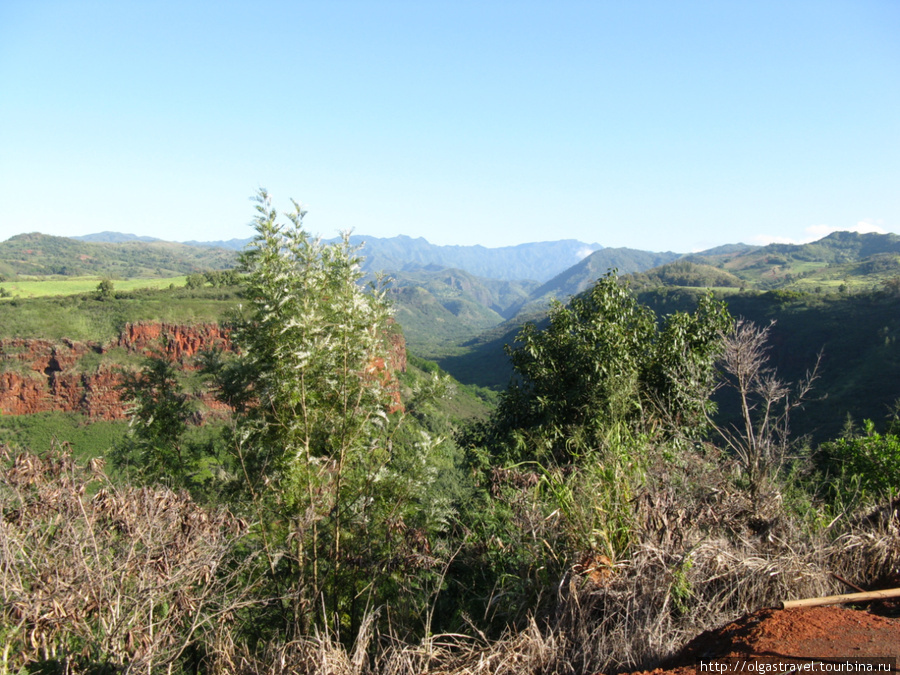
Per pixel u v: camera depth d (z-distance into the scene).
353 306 4.63
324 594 4.27
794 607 2.44
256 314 4.70
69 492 3.36
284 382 4.52
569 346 8.65
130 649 2.68
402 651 2.60
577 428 6.59
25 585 2.85
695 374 7.05
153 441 5.12
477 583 4.08
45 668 2.72
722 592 2.85
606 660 2.37
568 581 2.95
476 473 6.12
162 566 3.06
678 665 2.25
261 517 4.48
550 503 3.84
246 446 4.77
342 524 4.59
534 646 2.50
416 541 4.18
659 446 4.95
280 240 4.68
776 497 3.78
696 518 3.30
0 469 3.44
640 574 2.74
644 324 8.84
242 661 2.83
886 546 3.10
